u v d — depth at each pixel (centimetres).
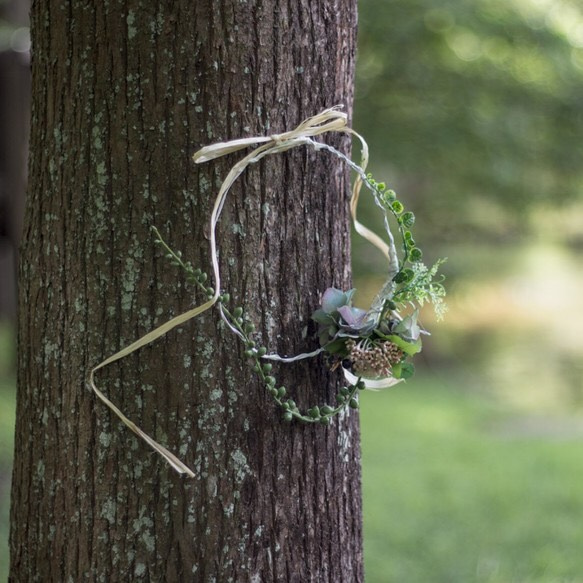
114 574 227
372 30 719
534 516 452
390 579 365
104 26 225
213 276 225
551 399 884
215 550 226
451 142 734
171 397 225
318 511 230
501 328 1271
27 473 232
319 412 228
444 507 461
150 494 226
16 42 648
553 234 1070
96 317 226
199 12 224
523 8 760
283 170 227
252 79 225
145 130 225
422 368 1029
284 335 227
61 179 228
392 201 227
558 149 767
